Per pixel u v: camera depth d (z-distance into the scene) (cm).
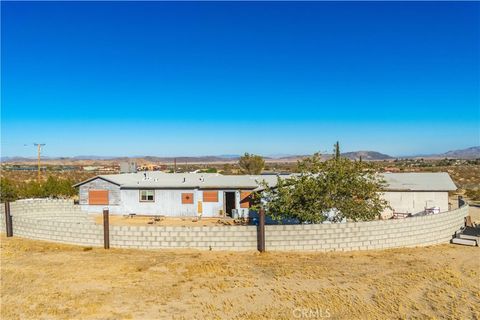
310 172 2138
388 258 1698
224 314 1115
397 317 1093
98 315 1098
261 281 1395
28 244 1930
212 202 3159
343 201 1994
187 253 1758
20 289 1298
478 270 1542
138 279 1409
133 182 3331
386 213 2894
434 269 1538
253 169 6338
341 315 1107
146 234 1838
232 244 1797
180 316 1098
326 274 1475
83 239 1912
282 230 1783
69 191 4303
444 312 1129
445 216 2020
